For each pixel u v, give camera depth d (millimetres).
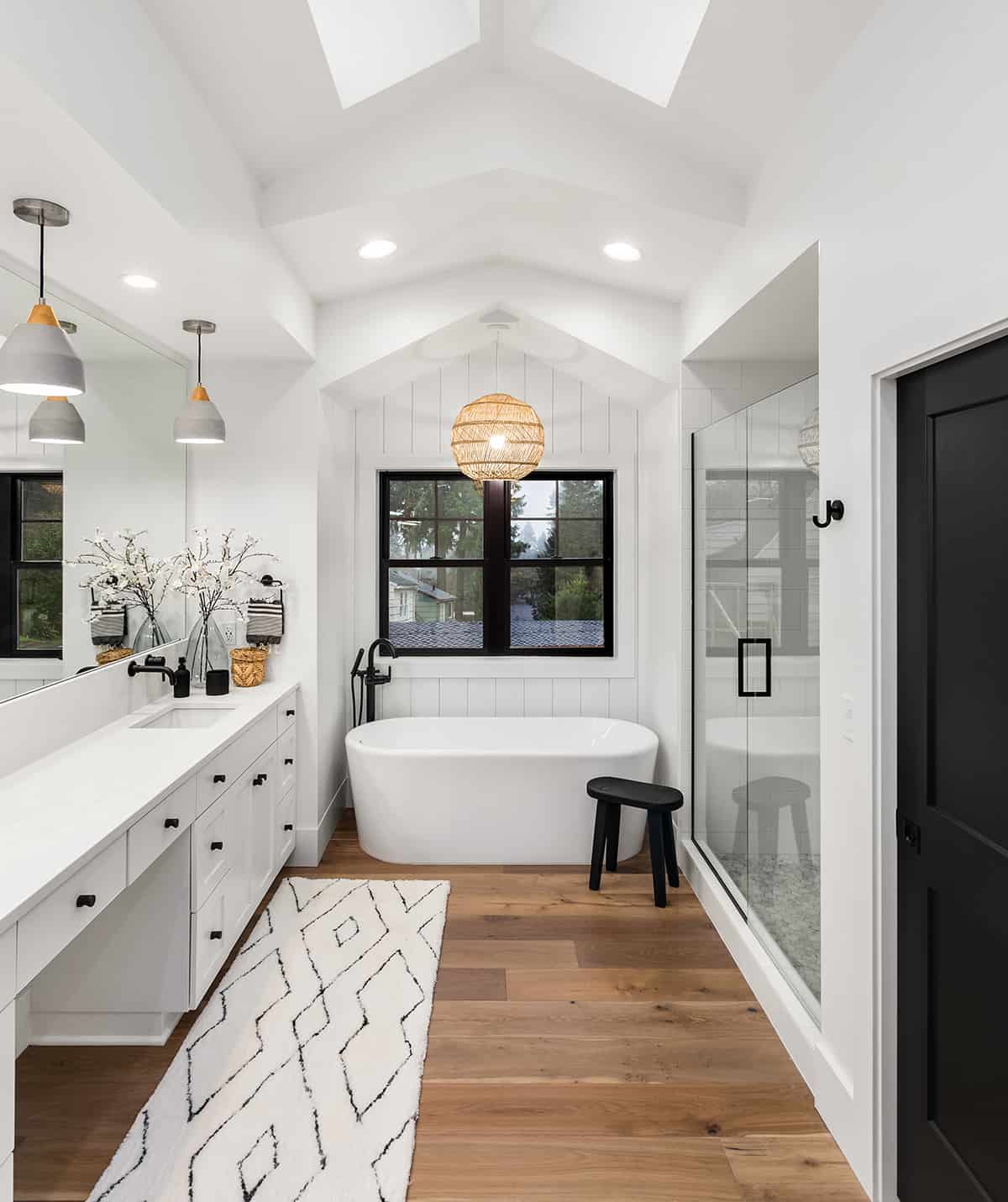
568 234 3088
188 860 2295
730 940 2908
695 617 3670
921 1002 1681
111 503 2857
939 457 1594
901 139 1649
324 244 2908
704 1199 1773
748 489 2914
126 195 1814
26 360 1850
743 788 2965
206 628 3477
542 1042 2338
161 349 3291
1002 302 1336
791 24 1897
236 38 1896
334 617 4070
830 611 2021
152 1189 1757
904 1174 1744
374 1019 2406
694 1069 2225
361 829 3838
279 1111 2002
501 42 2434
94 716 2719
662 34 2312
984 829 1456
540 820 3713
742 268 2705
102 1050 2295
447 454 4488
